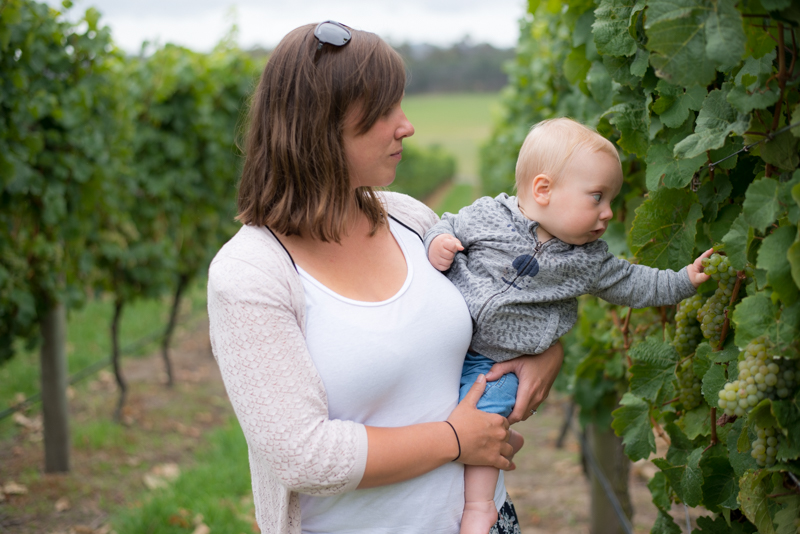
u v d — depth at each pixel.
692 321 1.55
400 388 1.41
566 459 5.13
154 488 4.22
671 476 1.59
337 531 1.41
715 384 1.34
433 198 27.64
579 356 3.11
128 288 5.36
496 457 1.47
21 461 4.61
